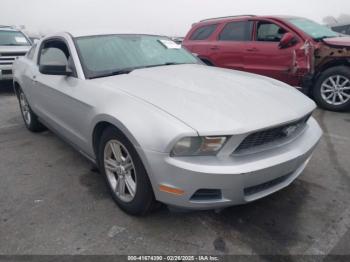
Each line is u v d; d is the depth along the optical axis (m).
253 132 1.98
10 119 5.47
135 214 2.44
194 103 2.18
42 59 3.94
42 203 2.69
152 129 2.01
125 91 2.45
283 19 5.81
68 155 3.74
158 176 2.02
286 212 2.50
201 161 1.94
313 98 5.84
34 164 3.50
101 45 3.24
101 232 2.29
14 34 8.92
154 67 3.19
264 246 2.13
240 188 1.99
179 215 2.47
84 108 2.68
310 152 2.46
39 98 3.84
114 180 2.62
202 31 7.10
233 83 2.71
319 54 5.39
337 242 2.15
